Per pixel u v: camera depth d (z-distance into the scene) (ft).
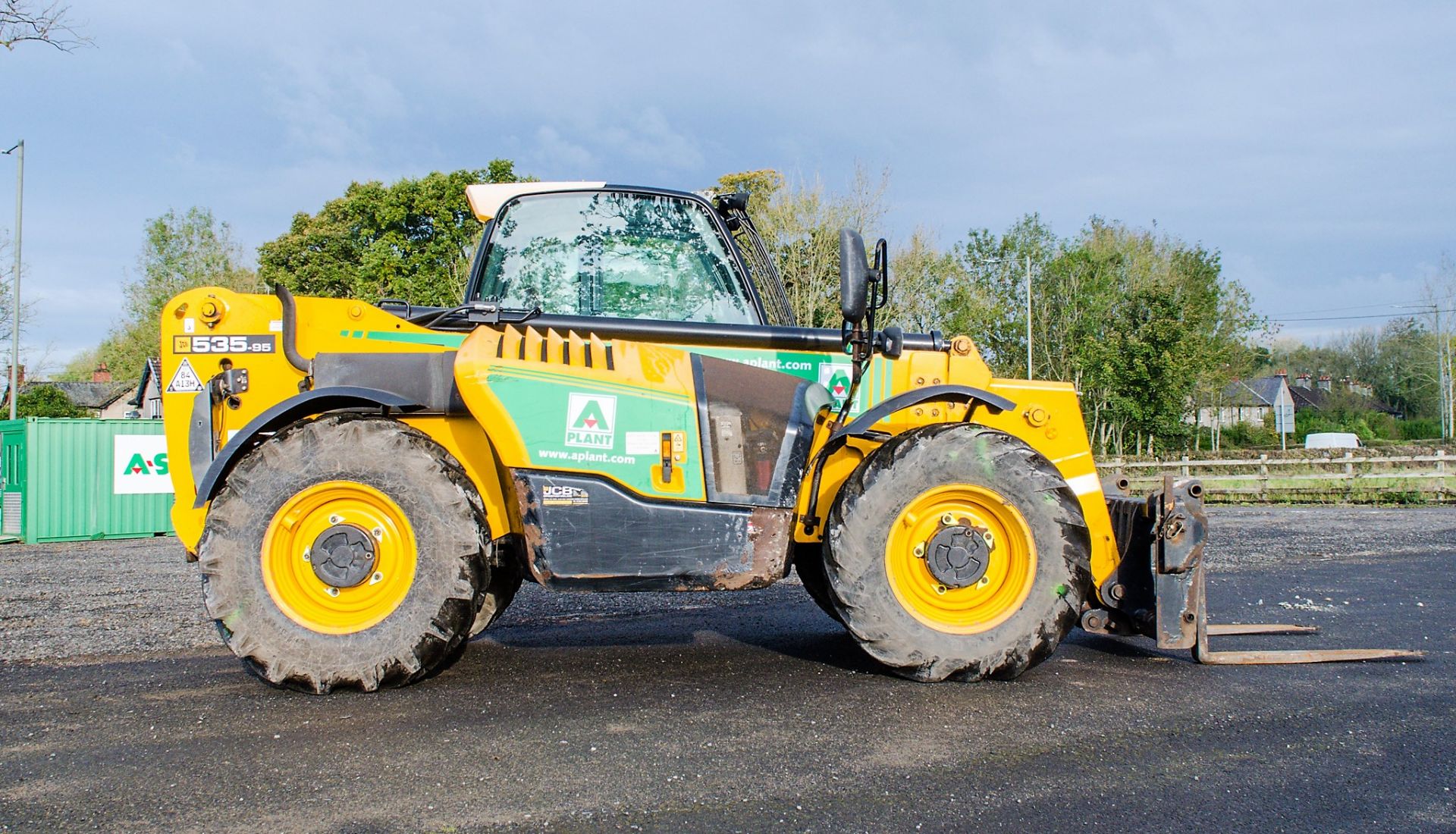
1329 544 32.24
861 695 10.98
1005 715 10.14
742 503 11.41
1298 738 9.50
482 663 12.88
